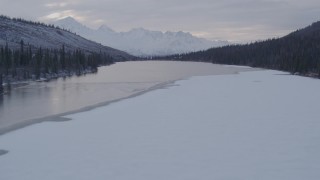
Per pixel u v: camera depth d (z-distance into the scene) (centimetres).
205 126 3012
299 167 2023
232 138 2623
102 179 1889
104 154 2284
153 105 4169
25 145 2512
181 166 2058
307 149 2344
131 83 7444
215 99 4609
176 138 2636
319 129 2878
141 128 2964
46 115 3947
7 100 5150
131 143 2520
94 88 6594
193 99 4628
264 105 4078
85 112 3772
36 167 2073
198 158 2188
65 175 1952
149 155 2255
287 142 2509
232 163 2097
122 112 3734
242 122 3155
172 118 3362
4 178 1920
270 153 2269
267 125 3034
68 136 2745
